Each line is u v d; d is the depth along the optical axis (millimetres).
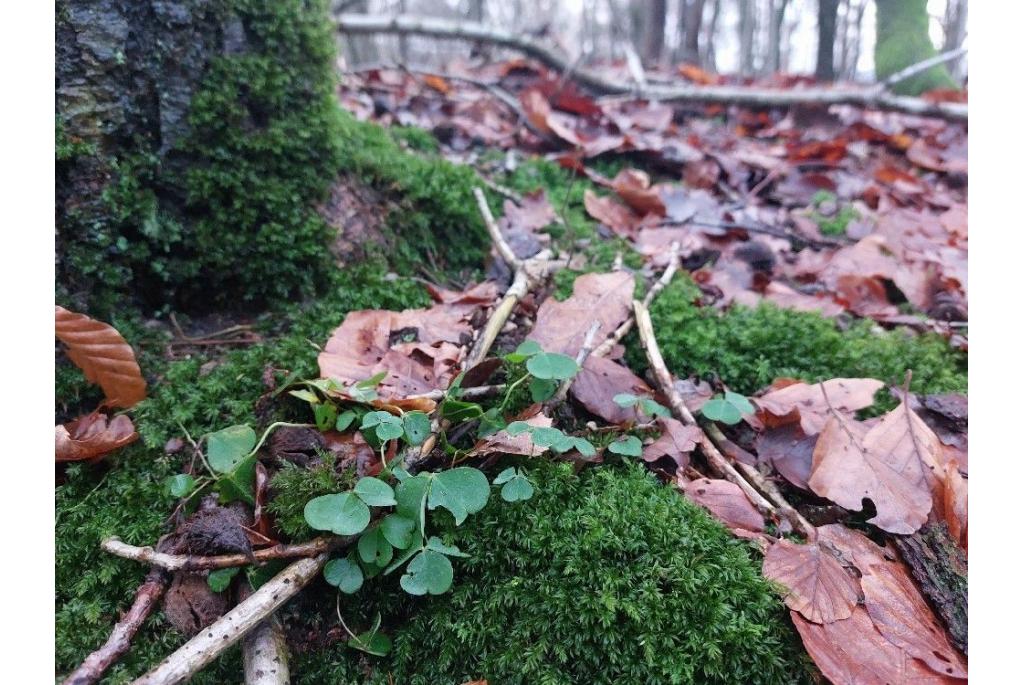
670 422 255
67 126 259
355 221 336
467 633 203
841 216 498
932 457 238
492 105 627
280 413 257
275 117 302
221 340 303
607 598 197
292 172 310
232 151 295
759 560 215
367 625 216
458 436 240
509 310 289
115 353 252
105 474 244
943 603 203
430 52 1784
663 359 306
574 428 259
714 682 191
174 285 303
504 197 414
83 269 272
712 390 300
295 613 216
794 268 421
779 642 196
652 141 560
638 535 211
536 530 213
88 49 258
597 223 433
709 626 194
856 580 208
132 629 198
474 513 220
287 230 309
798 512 243
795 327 325
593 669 197
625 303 302
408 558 206
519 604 205
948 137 698
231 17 285
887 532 222
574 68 710
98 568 217
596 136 582
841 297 386
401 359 274
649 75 951
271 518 218
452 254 365
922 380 306
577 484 229
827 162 605
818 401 273
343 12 931
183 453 249
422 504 201
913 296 385
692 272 398
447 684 203
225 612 208
